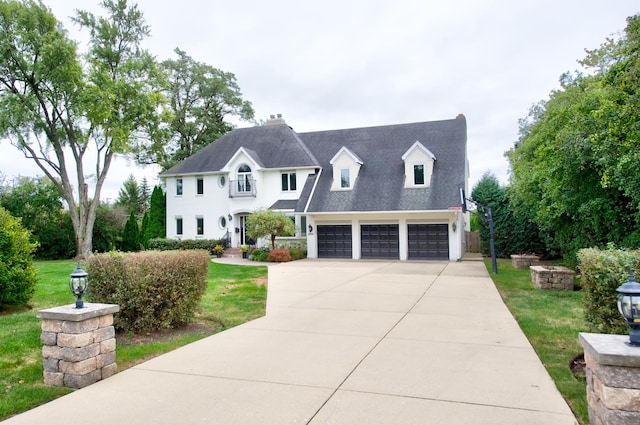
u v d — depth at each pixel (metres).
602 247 13.19
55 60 27.50
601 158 11.03
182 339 7.62
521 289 13.19
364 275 17.16
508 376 5.41
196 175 33.22
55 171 30.97
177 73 41.59
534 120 32.66
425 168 25.27
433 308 10.17
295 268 20.44
